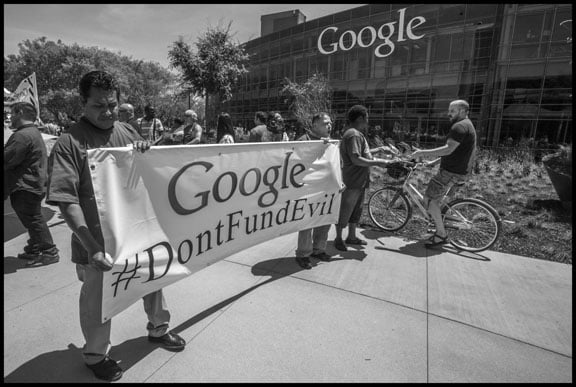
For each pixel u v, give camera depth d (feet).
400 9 83.87
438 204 14.20
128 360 7.54
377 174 32.73
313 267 12.46
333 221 13.05
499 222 13.55
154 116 24.63
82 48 167.63
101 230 6.46
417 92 84.69
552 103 67.82
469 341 8.39
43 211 19.42
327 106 76.59
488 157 50.72
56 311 9.29
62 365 7.34
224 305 9.82
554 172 19.66
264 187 10.60
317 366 7.48
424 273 12.05
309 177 11.93
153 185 7.44
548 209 20.51
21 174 11.43
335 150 12.69
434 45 80.84
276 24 149.18
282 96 111.55
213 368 7.38
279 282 11.23
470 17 75.20
